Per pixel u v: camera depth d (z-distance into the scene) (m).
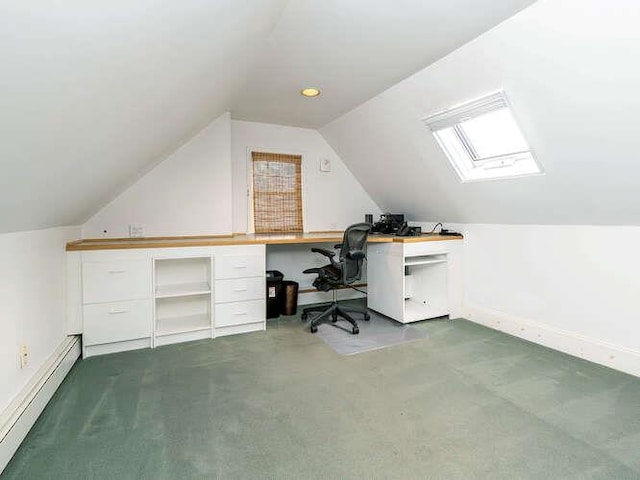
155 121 1.80
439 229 3.73
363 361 2.38
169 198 3.15
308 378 2.13
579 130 1.91
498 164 2.65
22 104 0.77
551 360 2.39
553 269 2.61
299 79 2.60
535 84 1.90
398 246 3.17
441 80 2.37
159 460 1.40
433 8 1.72
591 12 1.48
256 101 3.07
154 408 1.79
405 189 3.71
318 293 4.07
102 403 1.84
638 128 1.70
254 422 1.67
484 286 3.19
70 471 1.34
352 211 4.29
